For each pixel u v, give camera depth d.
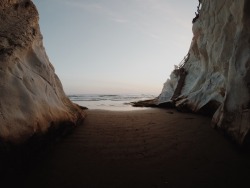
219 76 7.77
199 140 3.95
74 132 4.34
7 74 2.71
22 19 3.88
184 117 6.79
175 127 5.07
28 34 3.74
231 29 6.48
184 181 2.44
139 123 5.53
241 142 3.25
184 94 11.38
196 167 2.80
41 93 3.36
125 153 3.29
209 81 8.35
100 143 3.73
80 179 2.47
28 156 2.60
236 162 2.93
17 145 2.31
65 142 3.70
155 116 6.92
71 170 2.68
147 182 2.42
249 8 4.00
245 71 3.78
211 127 5.02
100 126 5.02
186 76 13.20
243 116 3.48
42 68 3.97
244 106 3.55
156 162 2.96
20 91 2.76
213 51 8.21
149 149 3.48
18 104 2.59
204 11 9.79
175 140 3.96
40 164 2.79
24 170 2.50
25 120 2.54
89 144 3.66
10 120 2.33
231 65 4.47
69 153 3.22
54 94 4.16
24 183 2.32
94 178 2.50
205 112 7.40
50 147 3.30
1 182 2.07
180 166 2.83
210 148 3.50
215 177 2.53
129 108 11.12
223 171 2.67
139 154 3.26
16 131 2.34
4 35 3.14
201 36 10.68
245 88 3.64
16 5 3.87
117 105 14.40
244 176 2.54
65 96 5.52
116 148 3.50
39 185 2.31
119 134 4.34
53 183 2.36
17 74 2.91
